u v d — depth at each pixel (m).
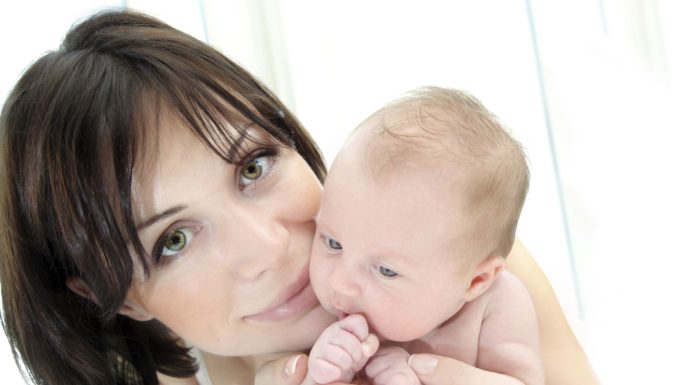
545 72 1.87
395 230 0.77
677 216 1.85
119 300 0.79
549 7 1.86
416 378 0.83
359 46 1.80
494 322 0.90
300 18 1.73
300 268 0.85
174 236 0.80
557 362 0.98
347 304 0.83
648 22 1.91
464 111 0.81
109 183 0.73
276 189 0.83
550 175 1.90
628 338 1.67
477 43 1.86
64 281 0.85
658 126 1.90
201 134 0.76
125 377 1.00
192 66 0.80
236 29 1.67
